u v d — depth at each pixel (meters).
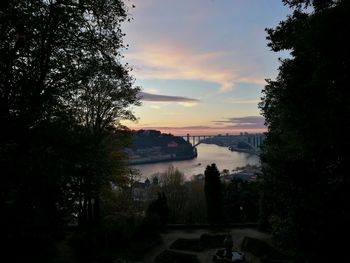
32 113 9.12
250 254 19.20
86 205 20.05
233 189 38.22
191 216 38.00
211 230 25.88
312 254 8.41
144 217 23.33
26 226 8.84
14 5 9.14
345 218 7.37
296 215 8.77
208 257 18.83
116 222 20.44
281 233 10.02
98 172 15.28
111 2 11.47
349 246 7.46
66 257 15.08
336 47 6.38
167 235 24.08
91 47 11.70
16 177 8.19
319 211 7.98
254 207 35.34
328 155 7.73
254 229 25.92
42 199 8.95
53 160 9.40
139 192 49.47
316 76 6.91
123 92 22.30
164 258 17.98
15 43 9.52
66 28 10.73
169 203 41.94
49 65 10.84
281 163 9.41
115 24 12.02
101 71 12.66
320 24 6.43
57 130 9.54
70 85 11.51
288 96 8.49
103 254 16.61
